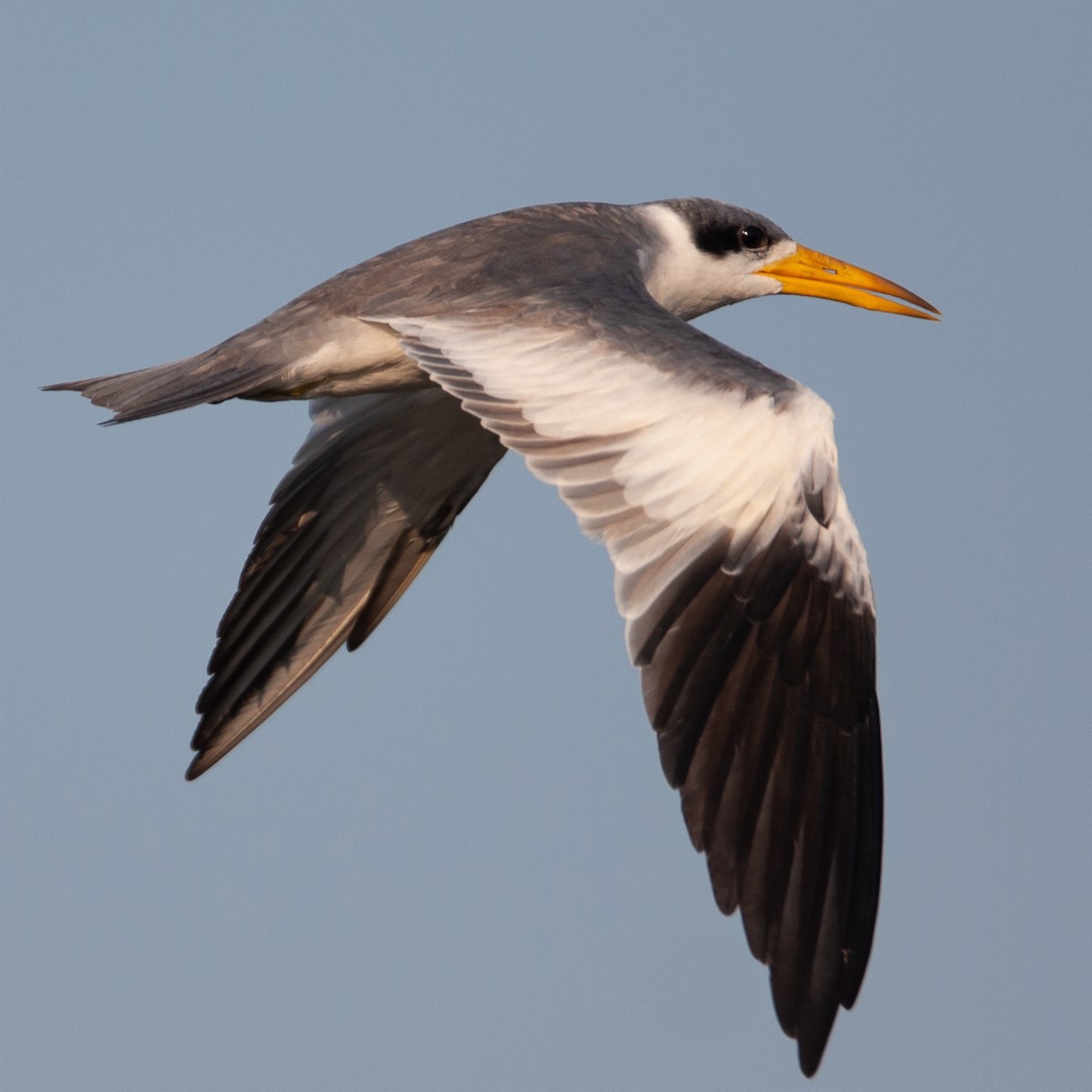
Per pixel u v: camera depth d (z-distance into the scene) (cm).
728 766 1163
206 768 1680
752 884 1158
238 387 1445
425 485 1720
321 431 1694
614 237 1653
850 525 1224
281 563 1700
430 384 1541
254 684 1700
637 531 1196
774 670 1186
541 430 1256
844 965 1170
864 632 1217
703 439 1220
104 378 1510
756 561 1194
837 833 1188
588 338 1324
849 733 1204
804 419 1227
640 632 1166
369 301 1465
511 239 1548
